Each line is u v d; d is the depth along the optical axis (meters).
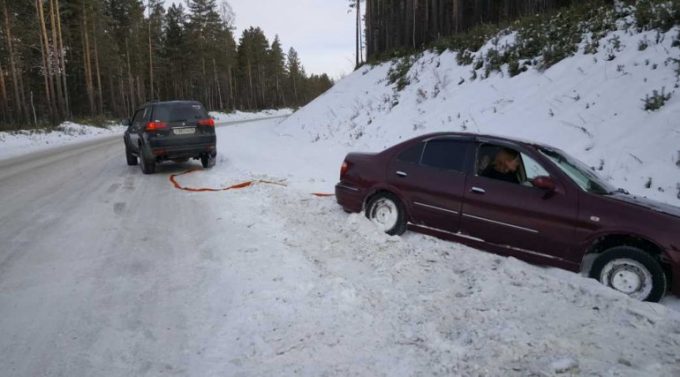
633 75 9.23
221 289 3.86
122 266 4.42
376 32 38.62
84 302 3.61
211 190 8.41
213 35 64.31
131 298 3.69
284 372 2.66
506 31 16.20
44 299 3.65
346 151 14.67
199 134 10.38
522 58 13.37
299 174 10.34
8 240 5.26
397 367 2.72
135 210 6.84
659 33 9.91
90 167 11.94
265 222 5.98
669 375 2.57
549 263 4.50
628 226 4.06
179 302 3.62
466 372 2.64
